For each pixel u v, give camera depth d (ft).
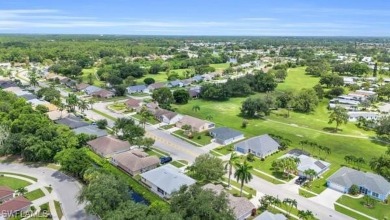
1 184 249.75
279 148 344.69
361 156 333.42
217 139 360.69
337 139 382.83
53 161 291.79
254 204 235.81
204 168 255.09
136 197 241.96
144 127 402.52
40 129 304.71
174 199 186.91
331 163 314.96
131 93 595.06
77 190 244.42
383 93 586.86
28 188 245.45
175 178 249.14
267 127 419.13
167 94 506.89
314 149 348.38
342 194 256.93
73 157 257.96
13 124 321.32
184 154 323.78
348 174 273.33
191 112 479.82
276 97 518.37
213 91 554.87
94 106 496.64
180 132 389.60
